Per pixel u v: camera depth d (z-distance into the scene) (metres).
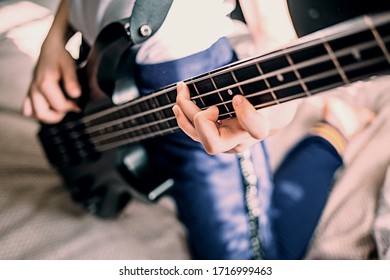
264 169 0.83
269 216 0.84
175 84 0.58
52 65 0.77
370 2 0.42
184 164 0.81
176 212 0.92
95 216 0.92
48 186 0.95
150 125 0.67
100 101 0.73
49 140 0.89
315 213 0.84
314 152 0.84
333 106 0.86
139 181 0.83
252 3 0.65
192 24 0.67
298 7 0.49
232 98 0.51
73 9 0.72
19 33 1.04
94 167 0.86
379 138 0.89
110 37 0.65
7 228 0.86
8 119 1.02
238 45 0.72
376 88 0.94
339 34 0.39
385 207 0.78
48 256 0.82
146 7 0.60
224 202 0.82
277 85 0.46
